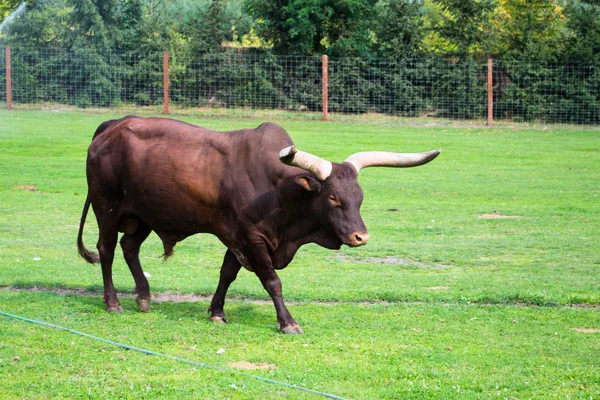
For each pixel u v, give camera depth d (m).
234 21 51.41
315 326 11.91
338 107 48.75
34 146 34.53
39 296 13.23
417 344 11.03
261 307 13.27
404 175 29.84
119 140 12.44
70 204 23.38
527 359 10.39
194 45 49.06
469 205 24.00
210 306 12.30
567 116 47.03
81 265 16.09
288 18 51.47
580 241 19.00
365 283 14.84
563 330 11.82
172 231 12.32
